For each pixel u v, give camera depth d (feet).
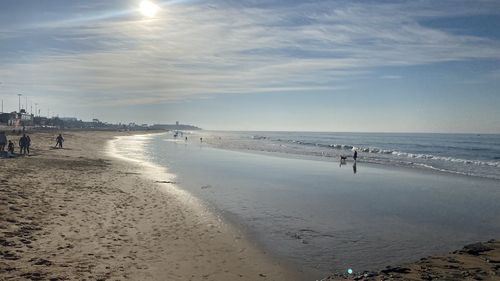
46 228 37.01
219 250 37.42
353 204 64.64
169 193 67.31
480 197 74.38
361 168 132.05
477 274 28.89
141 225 43.47
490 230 49.11
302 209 59.31
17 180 58.65
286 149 262.26
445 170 128.88
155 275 29.40
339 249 39.50
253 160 158.40
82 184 64.75
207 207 57.77
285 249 38.99
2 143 101.71
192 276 30.12
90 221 41.98
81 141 229.04
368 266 34.47
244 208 58.65
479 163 156.66
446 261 33.30
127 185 70.90
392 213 58.18
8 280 24.72
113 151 176.04
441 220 54.08
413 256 37.65
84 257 31.14
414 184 92.48
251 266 33.58
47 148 143.02
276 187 82.28
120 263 30.91
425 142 416.67
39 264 28.27
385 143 398.42
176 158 157.89
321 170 122.31
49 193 52.80
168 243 38.04
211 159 158.81
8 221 36.73
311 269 33.45
